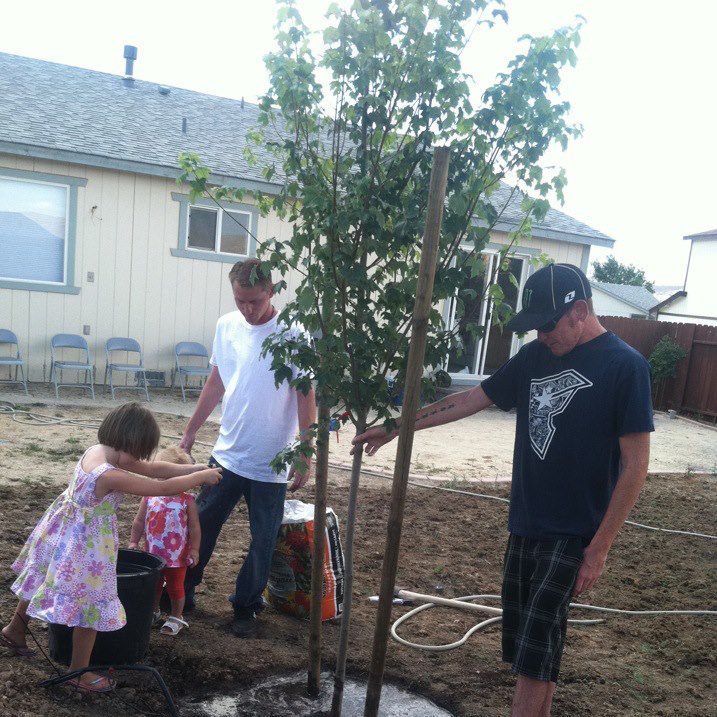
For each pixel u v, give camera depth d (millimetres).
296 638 4074
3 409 9445
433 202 2582
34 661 3318
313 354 3047
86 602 3041
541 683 2758
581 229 15281
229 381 3965
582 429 2807
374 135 2988
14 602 3922
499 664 4008
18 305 11195
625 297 43844
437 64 2814
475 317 3344
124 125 12711
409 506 7004
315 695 3535
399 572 5293
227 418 3936
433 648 4098
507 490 7984
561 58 2773
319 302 3318
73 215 11375
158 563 3492
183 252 12250
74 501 3105
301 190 3020
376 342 3039
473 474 8688
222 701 3420
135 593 3279
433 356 3018
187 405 11352
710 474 9906
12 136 10555
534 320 2799
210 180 11781
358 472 3168
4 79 12992
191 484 3246
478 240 2994
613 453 2857
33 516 5527
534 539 2943
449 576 5320
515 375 3133
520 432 3047
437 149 2562
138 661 3402
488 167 2980
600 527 2742
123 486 3070
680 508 7926
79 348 11562
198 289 12492
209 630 3994
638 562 6012
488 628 4516
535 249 14555
